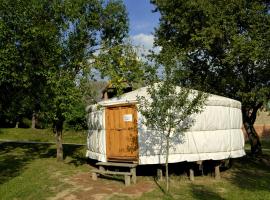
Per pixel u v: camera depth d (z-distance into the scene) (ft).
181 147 42.47
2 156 63.41
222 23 57.82
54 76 48.55
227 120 46.55
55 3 51.16
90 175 44.32
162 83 35.42
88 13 55.47
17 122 132.26
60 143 56.29
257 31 55.42
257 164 58.65
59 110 50.16
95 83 56.13
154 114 35.29
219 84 63.41
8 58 47.09
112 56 49.32
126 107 43.55
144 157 41.70
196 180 43.06
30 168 50.55
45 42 49.34
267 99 57.82
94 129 48.49
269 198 35.65
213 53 63.05
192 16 61.41
